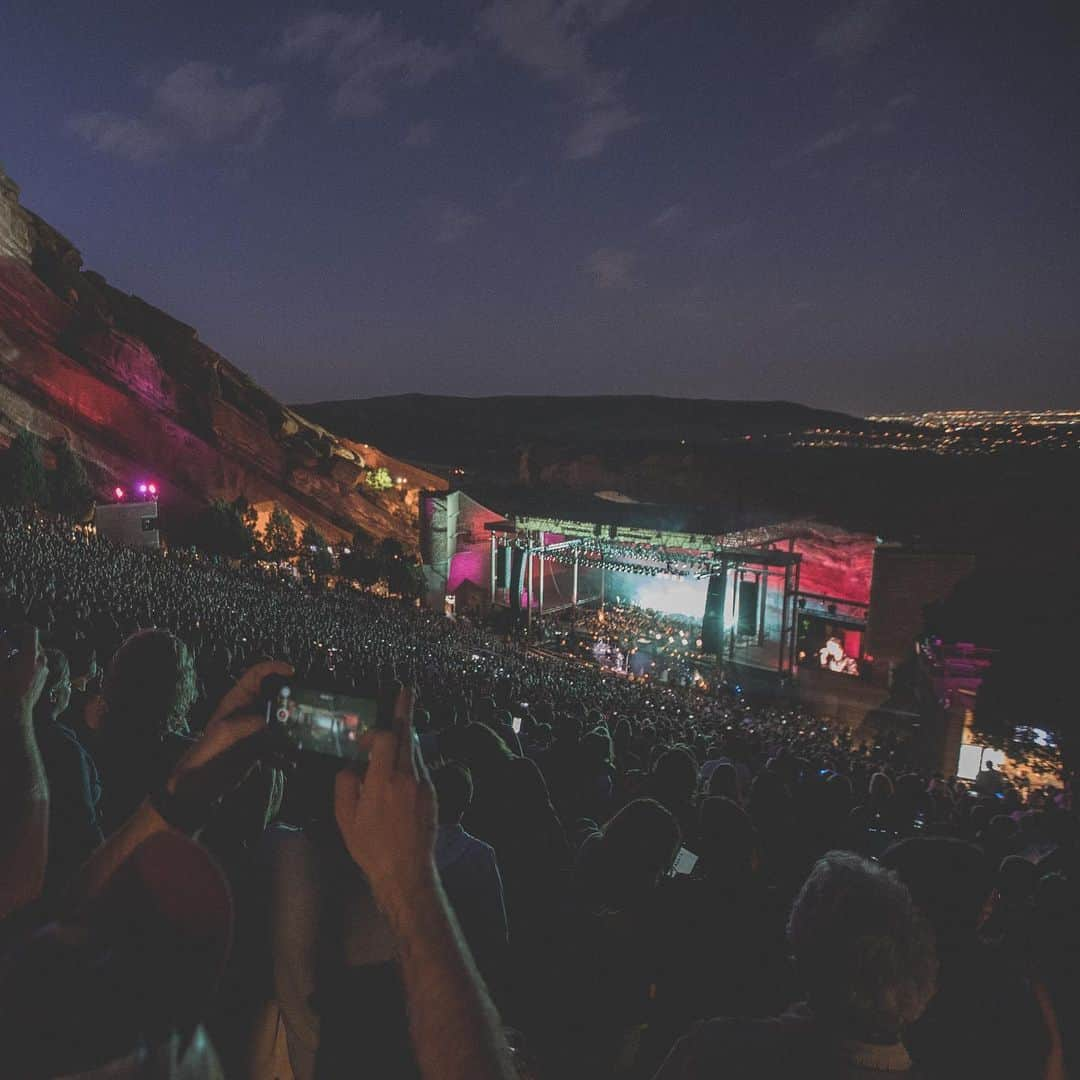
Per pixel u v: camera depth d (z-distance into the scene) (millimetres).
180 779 1622
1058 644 31484
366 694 1598
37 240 97188
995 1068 2861
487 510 69250
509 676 29359
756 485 119875
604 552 63719
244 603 34406
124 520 63375
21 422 75062
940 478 110312
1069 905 3877
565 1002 3859
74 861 2975
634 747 12055
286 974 2053
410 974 1252
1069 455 115875
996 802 12797
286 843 2180
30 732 1851
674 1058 2277
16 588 19250
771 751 17172
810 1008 2172
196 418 94875
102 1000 751
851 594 59812
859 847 7465
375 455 116688
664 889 4164
